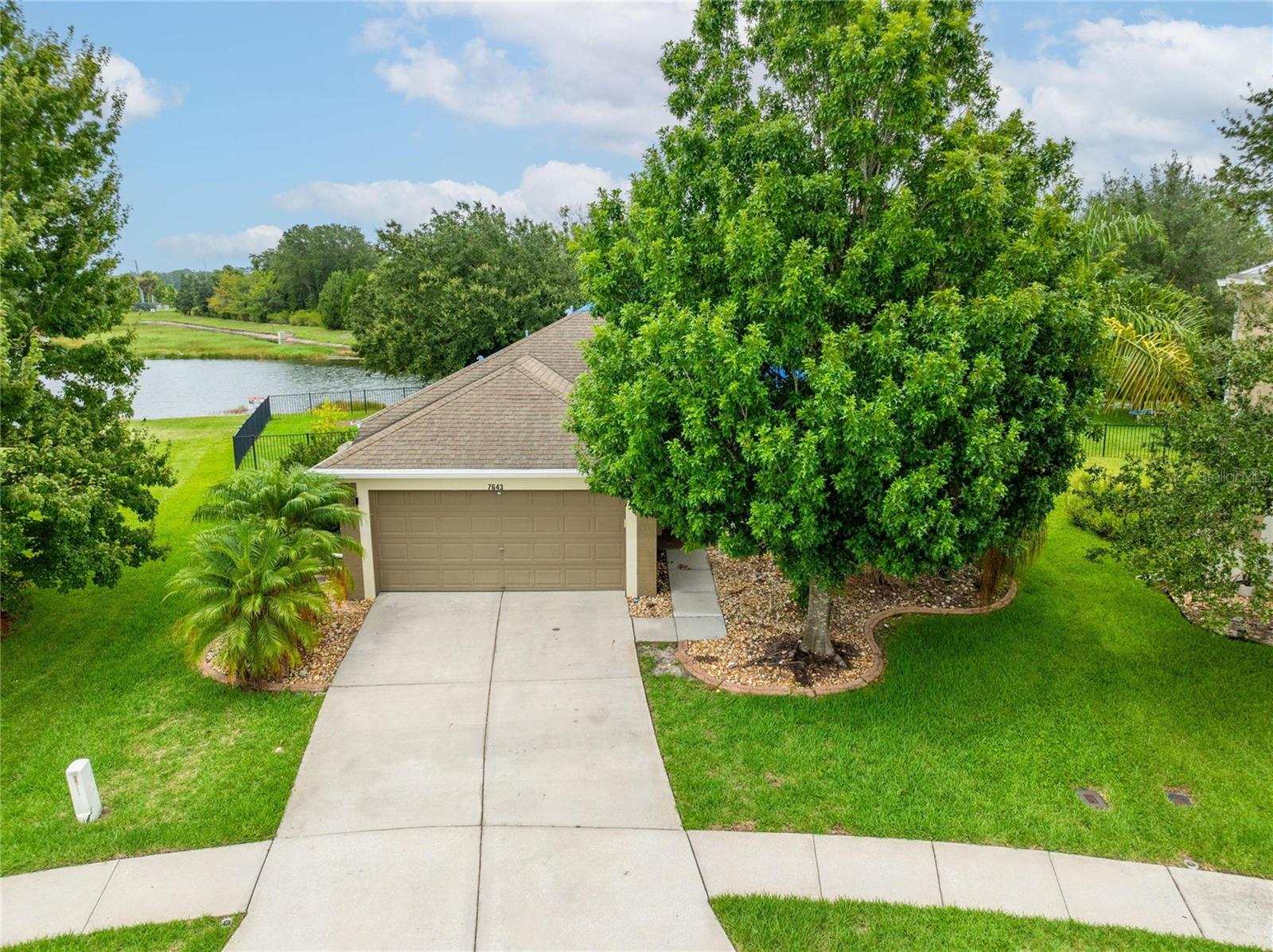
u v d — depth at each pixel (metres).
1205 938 6.00
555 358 17.31
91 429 11.01
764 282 7.79
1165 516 8.67
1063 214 7.68
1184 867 6.76
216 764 8.12
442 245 32.66
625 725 8.87
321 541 10.28
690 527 8.71
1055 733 8.67
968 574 13.15
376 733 8.68
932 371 6.73
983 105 8.90
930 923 6.08
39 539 9.89
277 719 8.98
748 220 7.59
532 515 12.41
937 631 11.15
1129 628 11.17
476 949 5.76
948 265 7.90
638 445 8.07
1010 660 10.31
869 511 7.65
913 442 7.16
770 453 7.04
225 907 6.18
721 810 7.39
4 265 10.02
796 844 6.96
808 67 8.52
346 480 11.84
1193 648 10.54
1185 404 11.52
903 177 8.28
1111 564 13.44
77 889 6.36
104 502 10.48
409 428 12.70
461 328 31.03
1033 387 7.52
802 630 11.15
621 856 6.77
